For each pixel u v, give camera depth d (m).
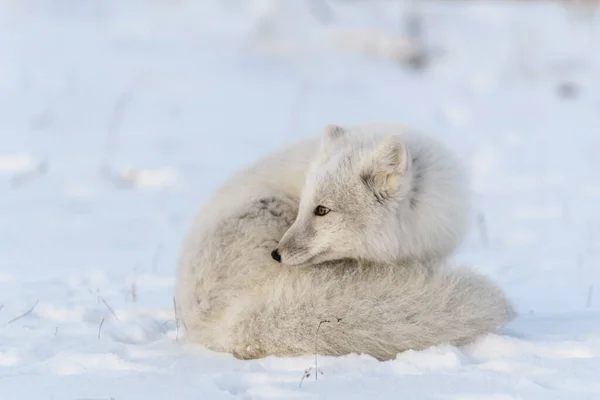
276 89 32.06
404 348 6.80
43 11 42.22
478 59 39.03
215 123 26.02
